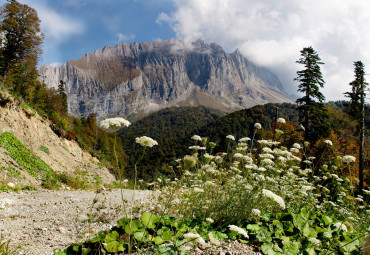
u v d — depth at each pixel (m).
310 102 22.80
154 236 3.75
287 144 20.95
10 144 14.53
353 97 20.64
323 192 6.89
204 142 5.76
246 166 5.50
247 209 4.52
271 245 3.65
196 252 3.38
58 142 25.19
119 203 8.57
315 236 3.84
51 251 3.97
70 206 8.09
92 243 3.83
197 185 5.02
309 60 22.86
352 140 24.47
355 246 3.66
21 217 6.36
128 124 2.91
